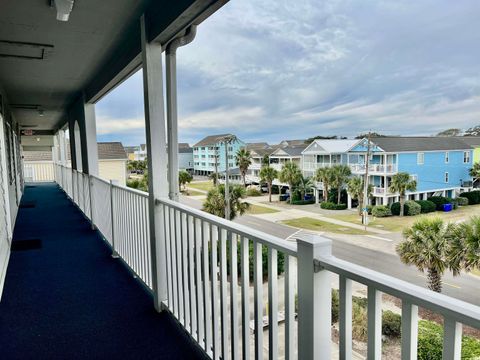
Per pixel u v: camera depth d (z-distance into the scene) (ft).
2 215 12.96
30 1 8.83
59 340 8.04
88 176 20.34
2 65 14.71
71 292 10.88
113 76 13.46
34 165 65.16
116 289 11.10
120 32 10.94
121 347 7.71
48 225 21.72
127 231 12.89
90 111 20.06
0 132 14.32
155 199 9.33
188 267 7.80
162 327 8.60
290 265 4.48
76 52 13.04
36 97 22.62
